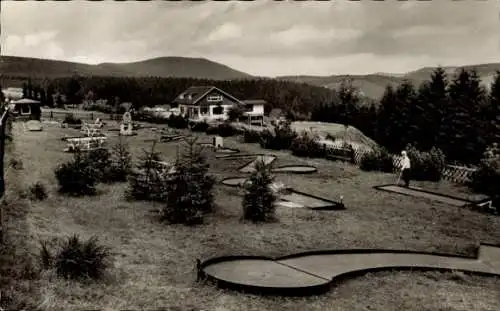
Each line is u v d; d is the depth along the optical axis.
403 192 19.50
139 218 13.52
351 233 13.18
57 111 73.62
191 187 13.37
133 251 10.36
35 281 7.58
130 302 7.47
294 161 27.31
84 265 8.16
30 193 14.70
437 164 22.75
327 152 28.98
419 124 53.50
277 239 12.23
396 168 24.25
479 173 20.30
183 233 12.30
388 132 58.09
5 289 6.96
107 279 8.37
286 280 9.05
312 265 10.16
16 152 24.48
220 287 8.52
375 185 20.88
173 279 8.82
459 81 53.34
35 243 9.52
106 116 66.56
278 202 16.72
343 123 69.56
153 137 39.44
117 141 35.53
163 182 15.90
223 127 42.53
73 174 15.62
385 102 60.41
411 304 8.45
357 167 25.92
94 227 12.09
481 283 9.88
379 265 10.51
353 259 10.80
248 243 11.73
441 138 49.28
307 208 15.92
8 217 11.20
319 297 8.48
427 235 13.46
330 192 19.02
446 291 9.23
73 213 13.31
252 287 8.38
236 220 13.90
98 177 18.12
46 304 6.81
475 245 12.73
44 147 28.45
